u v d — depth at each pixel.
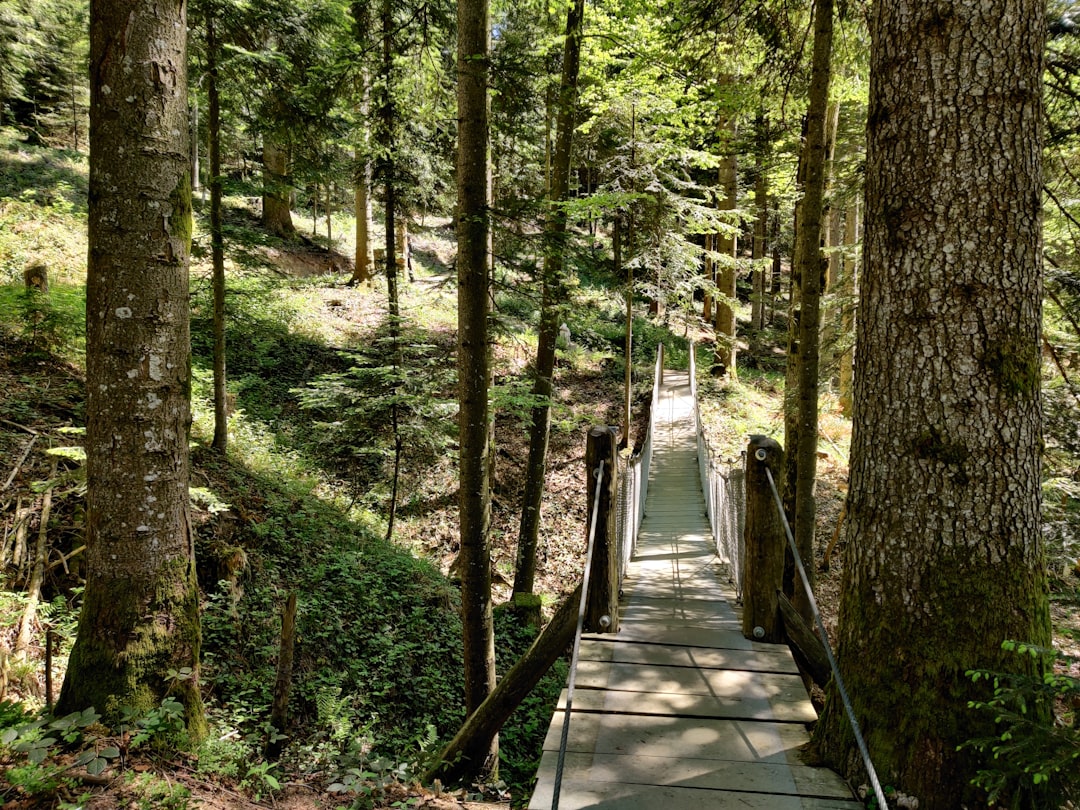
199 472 7.75
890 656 2.54
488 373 5.62
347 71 8.34
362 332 15.05
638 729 3.21
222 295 8.69
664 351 20.20
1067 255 8.12
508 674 4.44
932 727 2.42
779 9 7.00
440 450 11.00
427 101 9.53
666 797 2.66
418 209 11.92
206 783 3.12
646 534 8.02
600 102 11.80
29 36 16.95
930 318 2.48
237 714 4.60
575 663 3.04
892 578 2.56
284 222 19.50
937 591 2.46
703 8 6.91
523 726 6.55
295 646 5.87
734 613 4.87
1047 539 7.05
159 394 3.28
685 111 11.73
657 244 14.04
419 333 10.59
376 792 3.60
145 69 3.14
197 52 7.77
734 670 3.83
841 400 15.63
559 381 16.77
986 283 2.42
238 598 6.03
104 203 3.15
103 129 3.14
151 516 3.28
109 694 3.16
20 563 5.08
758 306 21.73
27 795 2.52
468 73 5.31
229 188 8.26
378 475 11.36
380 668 6.21
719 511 7.19
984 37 2.39
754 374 20.09
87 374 3.26
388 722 5.68
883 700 2.55
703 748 3.03
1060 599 2.79
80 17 17.81
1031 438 2.46
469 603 5.58
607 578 4.37
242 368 12.70
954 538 2.44
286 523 7.83
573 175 18.52
